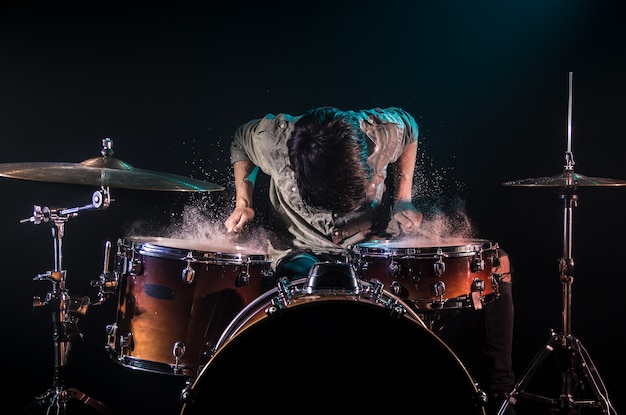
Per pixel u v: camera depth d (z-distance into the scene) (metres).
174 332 2.82
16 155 3.93
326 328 2.23
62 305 2.92
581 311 3.99
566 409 3.04
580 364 3.07
